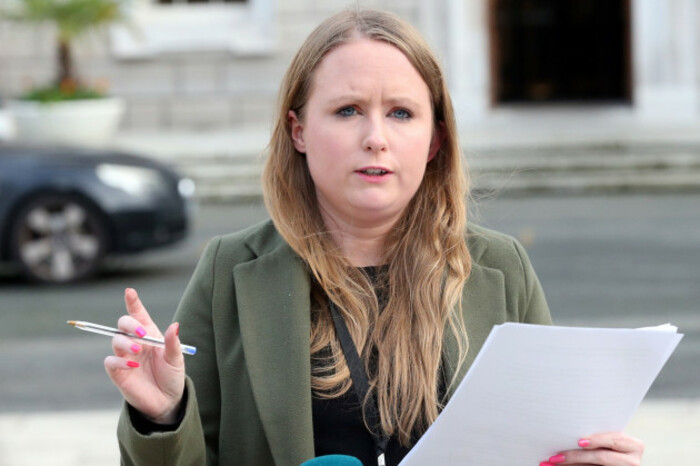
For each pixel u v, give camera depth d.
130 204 18.81
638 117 34.31
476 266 4.29
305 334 4.05
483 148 28.97
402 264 4.20
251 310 4.16
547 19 38.00
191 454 3.80
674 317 15.15
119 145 31.42
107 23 32.19
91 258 18.77
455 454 3.71
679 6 34.09
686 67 34.22
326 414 4.04
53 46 35.25
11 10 31.89
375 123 3.99
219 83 35.75
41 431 10.80
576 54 37.97
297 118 4.21
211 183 28.81
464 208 4.29
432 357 4.04
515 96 37.91
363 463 4.02
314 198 4.29
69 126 30.78
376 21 4.08
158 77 35.78
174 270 19.75
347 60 4.00
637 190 28.27
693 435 10.13
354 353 4.06
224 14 35.81
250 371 4.05
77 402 11.96
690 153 28.88
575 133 31.08
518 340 3.51
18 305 17.23
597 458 3.70
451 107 4.20
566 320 15.16
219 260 4.33
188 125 35.88
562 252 20.34
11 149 19.05
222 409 4.16
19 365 13.58
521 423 3.66
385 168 3.99
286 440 3.94
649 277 17.95
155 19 35.81
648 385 3.66
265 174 4.31
